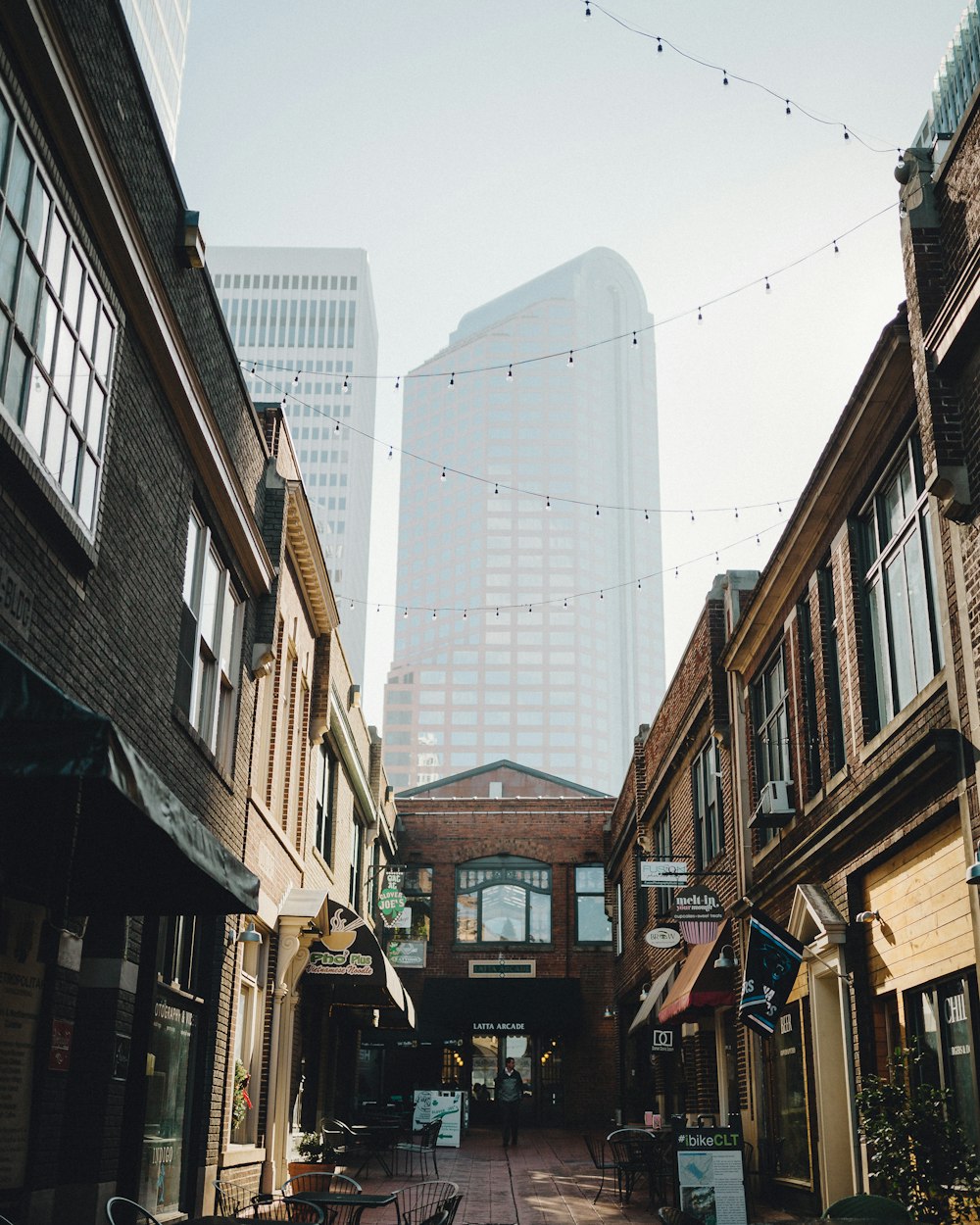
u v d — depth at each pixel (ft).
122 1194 32.81
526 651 585.22
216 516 43.52
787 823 53.36
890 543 41.75
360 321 501.97
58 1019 27.94
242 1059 51.52
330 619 66.69
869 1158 34.73
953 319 33.58
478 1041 117.50
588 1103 114.21
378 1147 66.59
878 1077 37.81
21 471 23.90
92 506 29.76
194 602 41.19
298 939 56.34
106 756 19.42
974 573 33.12
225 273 507.71
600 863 124.16
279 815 57.21
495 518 630.33
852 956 43.32
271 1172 52.70
